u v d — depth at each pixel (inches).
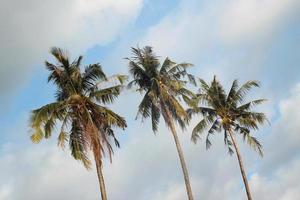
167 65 1841.8
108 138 1381.6
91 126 1350.9
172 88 1786.4
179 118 1788.9
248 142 2080.5
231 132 2081.7
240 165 2039.9
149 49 1851.6
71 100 1393.9
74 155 1344.7
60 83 1453.0
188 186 1716.3
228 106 2090.3
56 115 1375.5
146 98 1813.5
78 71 1446.9
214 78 2130.9
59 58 1449.3
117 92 1445.6
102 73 1453.0
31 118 1348.4
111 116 1416.1
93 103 1422.2
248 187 2018.9
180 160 1752.0
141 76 1838.1
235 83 2101.4
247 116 2089.1
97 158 1325.0
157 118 1803.6
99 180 1315.2
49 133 1359.5
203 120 2068.2
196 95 1934.1
